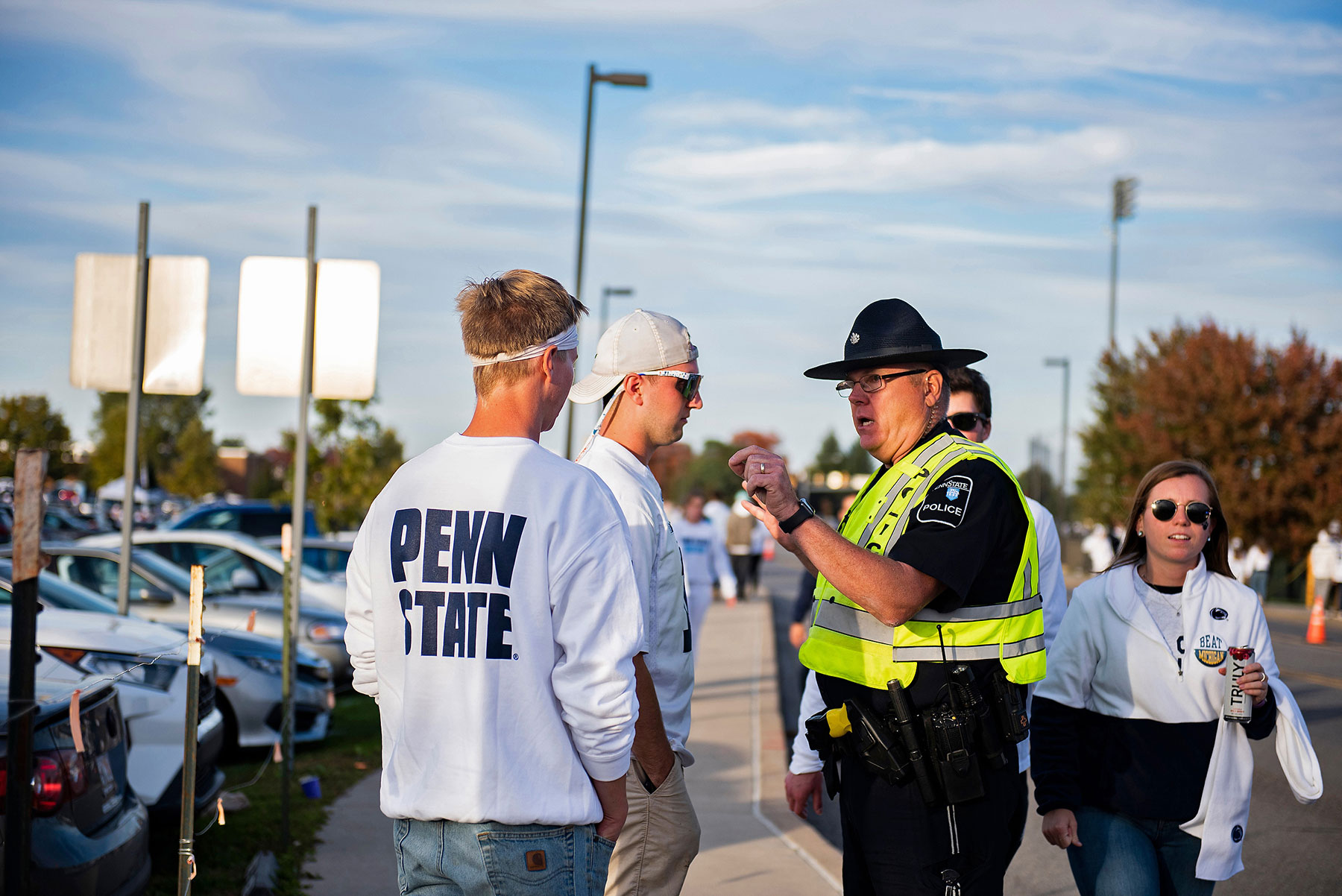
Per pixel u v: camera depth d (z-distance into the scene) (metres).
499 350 2.37
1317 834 6.05
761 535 21.88
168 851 5.06
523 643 2.21
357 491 19.02
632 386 3.31
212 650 7.16
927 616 2.77
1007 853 2.80
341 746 7.80
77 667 4.86
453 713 2.21
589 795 2.26
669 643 3.20
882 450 3.09
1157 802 3.09
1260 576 26.33
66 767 3.36
